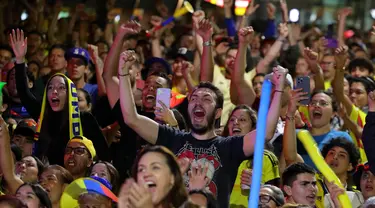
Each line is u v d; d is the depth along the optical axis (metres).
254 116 17.19
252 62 23.97
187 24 33.16
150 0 31.22
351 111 20.81
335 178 15.37
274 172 16.73
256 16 33.56
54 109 18.19
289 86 16.86
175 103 19.36
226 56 23.14
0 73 22.08
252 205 11.97
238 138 14.58
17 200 13.18
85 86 21.16
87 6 31.53
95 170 16.03
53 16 28.06
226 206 14.42
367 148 15.23
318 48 27.62
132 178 11.48
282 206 14.33
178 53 22.95
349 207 15.23
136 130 14.78
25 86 19.28
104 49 26.48
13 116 20.88
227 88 22.34
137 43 26.84
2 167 15.52
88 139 18.09
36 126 18.73
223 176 14.45
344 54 20.69
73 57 20.94
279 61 25.11
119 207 10.89
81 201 14.59
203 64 19.20
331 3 39.62
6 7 28.62
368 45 32.69
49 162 18.08
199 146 14.59
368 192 17.12
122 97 14.71
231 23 26.17
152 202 11.02
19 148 17.53
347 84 22.30
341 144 18.31
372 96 15.23
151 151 11.60
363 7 40.97
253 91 19.69
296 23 25.75
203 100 14.64
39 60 25.38
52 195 15.73
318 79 21.89
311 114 19.39
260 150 12.11
